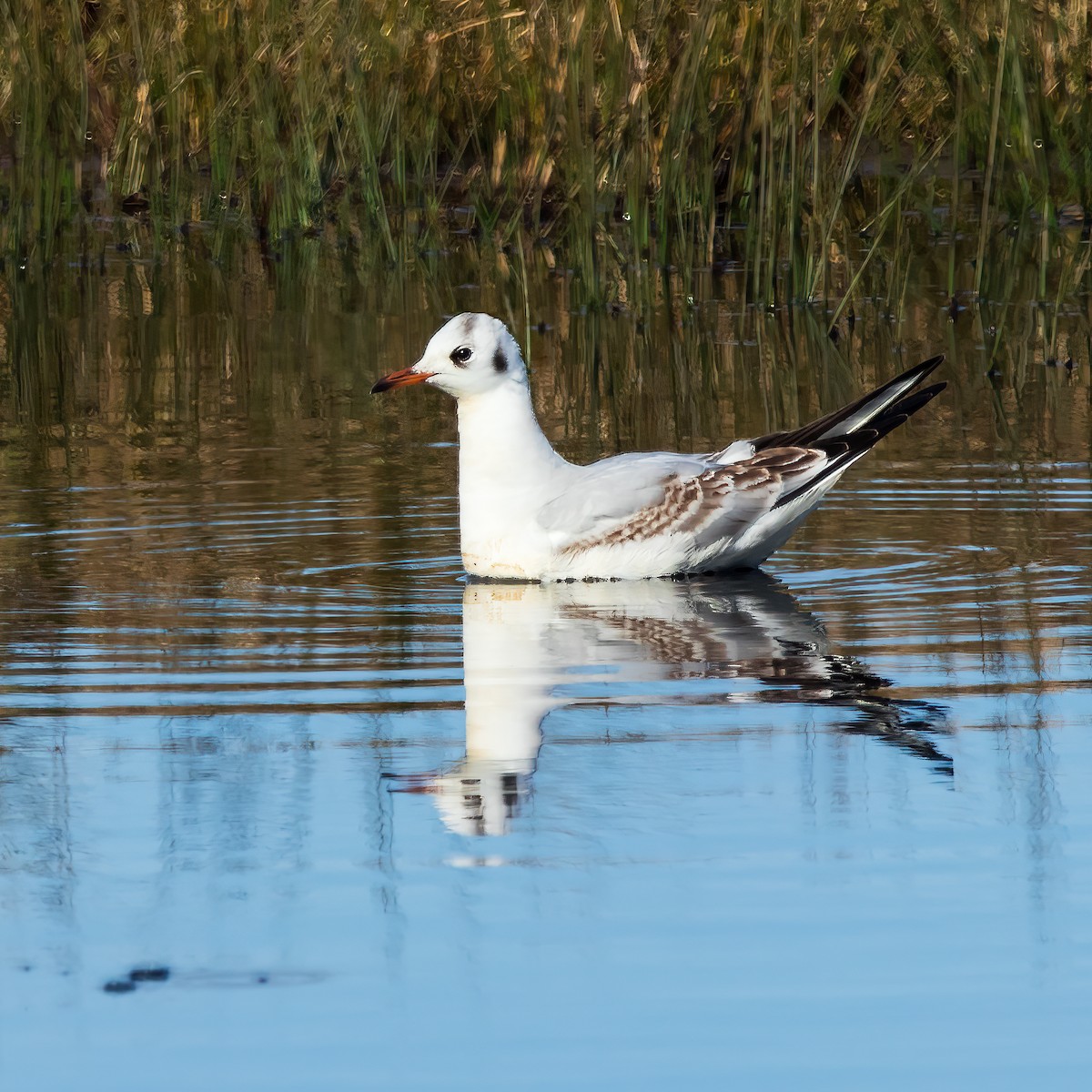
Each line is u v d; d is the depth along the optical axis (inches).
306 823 315.9
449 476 591.2
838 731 357.1
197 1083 241.6
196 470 598.2
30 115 1047.6
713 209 971.9
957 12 943.7
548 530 475.5
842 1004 258.4
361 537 520.7
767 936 275.9
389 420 677.3
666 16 954.1
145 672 395.2
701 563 481.7
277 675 393.1
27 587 463.8
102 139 1168.2
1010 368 749.9
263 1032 253.4
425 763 341.1
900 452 615.2
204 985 263.9
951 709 368.5
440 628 430.9
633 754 344.5
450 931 278.4
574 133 921.5
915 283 938.7
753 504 481.7
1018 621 429.7
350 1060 246.5
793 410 677.9
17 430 661.3
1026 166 968.9
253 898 288.5
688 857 301.3
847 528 525.0
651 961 269.9
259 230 1105.4
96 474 591.2
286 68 1087.6
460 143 1096.2
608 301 914.7
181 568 484.4
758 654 406.3
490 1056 246.5
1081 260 956.6
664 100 982.4
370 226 1061.1
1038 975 264.1
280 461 610.2
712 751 346.9
